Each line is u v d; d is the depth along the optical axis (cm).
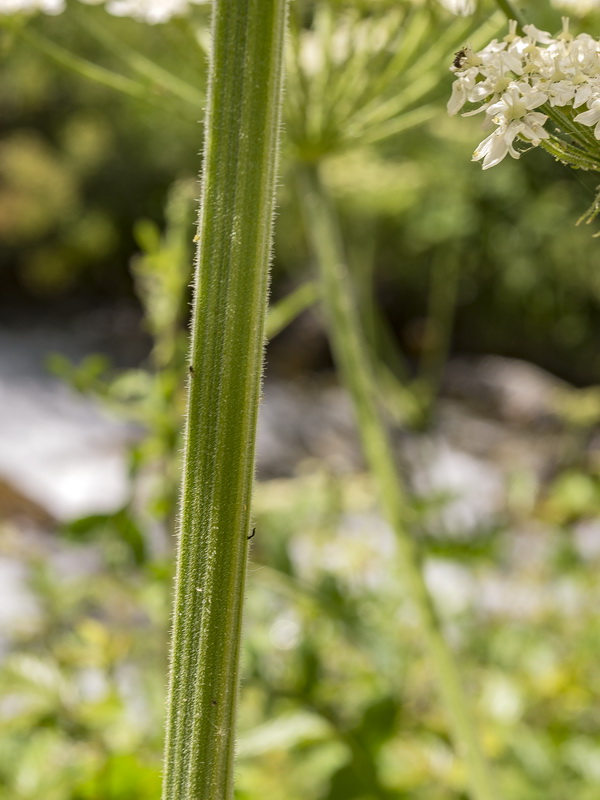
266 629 71
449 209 214
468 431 328
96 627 71
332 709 60
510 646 83
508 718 69
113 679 68
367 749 56
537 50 35
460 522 88
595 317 389
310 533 95
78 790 55
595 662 85
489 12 59
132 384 67
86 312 519
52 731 63
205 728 35
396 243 370
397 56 63
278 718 60
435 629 58
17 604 118
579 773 68
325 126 65
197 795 35
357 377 65
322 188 68
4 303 521
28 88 532
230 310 35
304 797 67
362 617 69
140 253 541
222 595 35
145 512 68
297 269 428
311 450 315
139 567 65
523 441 320
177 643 36
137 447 66
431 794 64
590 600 96
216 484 35
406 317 450
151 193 535
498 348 429
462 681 57
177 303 68
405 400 144
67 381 65
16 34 63
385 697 57
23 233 514
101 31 66
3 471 195
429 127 155
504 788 65
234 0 35
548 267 338
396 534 61
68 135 531
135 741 65
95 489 261
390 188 168
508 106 35
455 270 248
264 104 35
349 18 64
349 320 66
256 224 35
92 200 532
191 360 35
